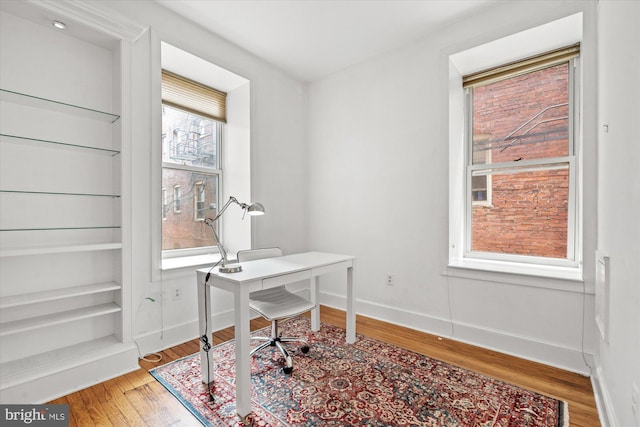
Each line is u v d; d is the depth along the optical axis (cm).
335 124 352
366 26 266
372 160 320
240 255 253
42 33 198
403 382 196
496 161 290
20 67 190
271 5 239
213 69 287
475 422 159
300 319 315
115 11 203
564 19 214
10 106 187
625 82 132
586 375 205
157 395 183
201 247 321
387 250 310
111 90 229
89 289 202
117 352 204
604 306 160
